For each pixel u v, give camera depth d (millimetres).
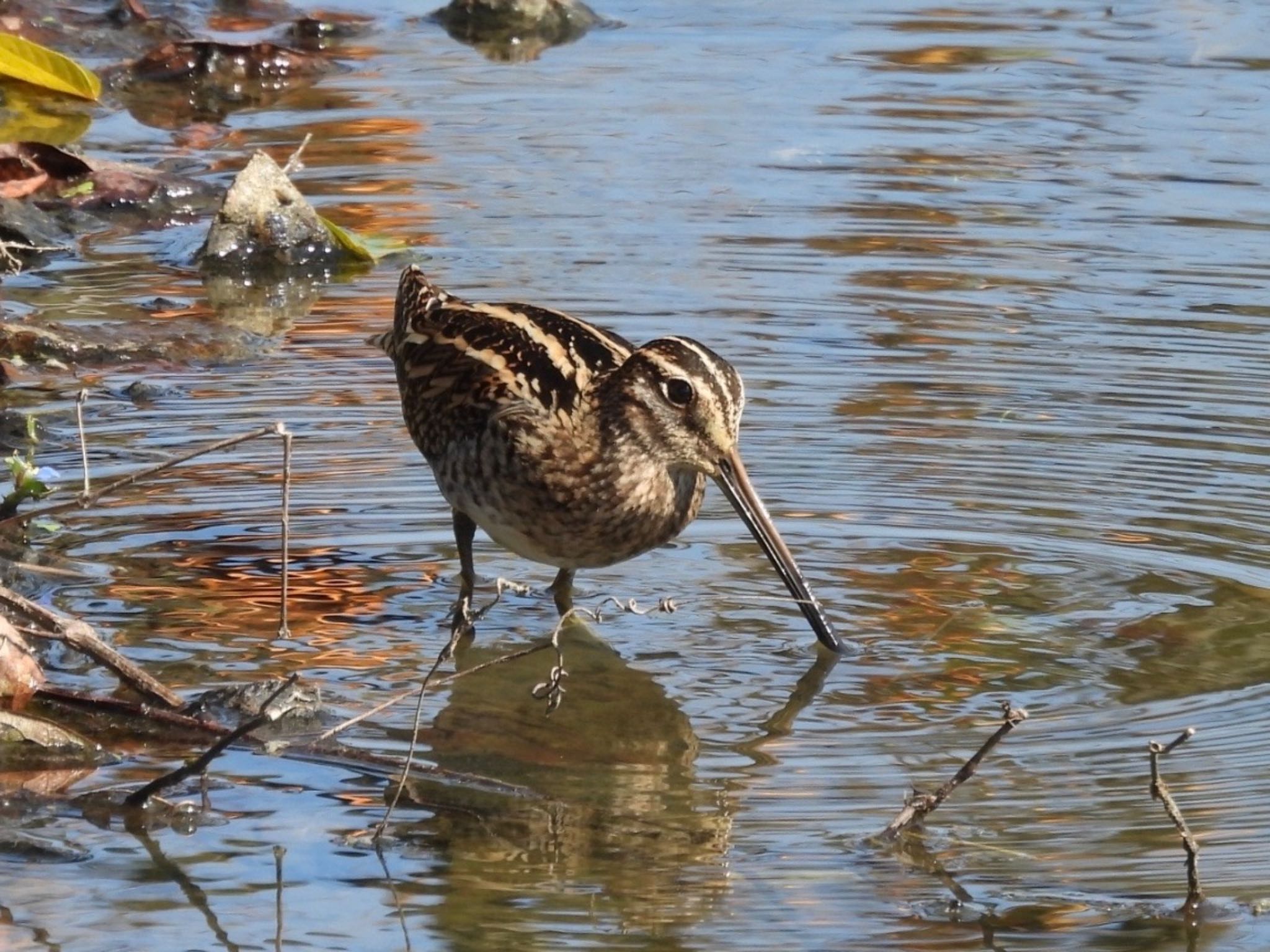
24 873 7918
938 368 13867
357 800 8609
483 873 7965
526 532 11055
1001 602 10875
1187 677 9992
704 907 7684
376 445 12836
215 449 10117
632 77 20125
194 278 15742
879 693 9867
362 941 7422
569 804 8602
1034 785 8781
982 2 22953
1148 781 8797
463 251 15805
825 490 12188
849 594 10969
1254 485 12195
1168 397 13438
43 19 21125
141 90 19562
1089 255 15891
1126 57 20875
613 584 11320
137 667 9383
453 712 9586
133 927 7504
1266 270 15609
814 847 8211
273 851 8133
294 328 14875
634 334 14180
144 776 8750
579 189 17172
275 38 21078
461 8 21844
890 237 16234
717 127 18672
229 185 17234
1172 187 17297
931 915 7625
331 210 16672
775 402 13297
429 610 10820
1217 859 8039
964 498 12078
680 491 11141
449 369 11266
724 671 10141
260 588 10891
